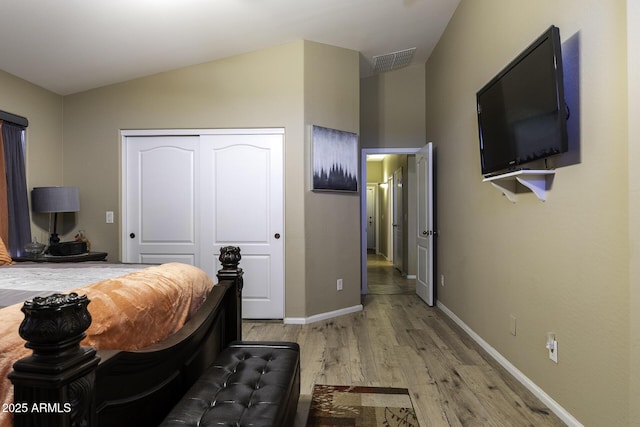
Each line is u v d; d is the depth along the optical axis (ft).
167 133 12.63
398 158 23.84
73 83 12.05
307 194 12.39
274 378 5.24
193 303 6.35
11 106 10.87
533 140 6.58
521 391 7.49
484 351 9.71
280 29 11.35
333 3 10.42
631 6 4.47
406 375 8.31
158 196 12.83
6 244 10.47
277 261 12.58
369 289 17.92
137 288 5.01
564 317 6.28
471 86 10.50
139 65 11.82
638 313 4.50
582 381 5.82
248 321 12.53
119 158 12.73
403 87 16.48
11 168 10.70
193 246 12.80
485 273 9.68
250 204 12.60
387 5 11.03
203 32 10.68
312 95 12.50
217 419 4.18
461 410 6.80
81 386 2.92
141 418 4.51
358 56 13.80
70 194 11.42
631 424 4.62
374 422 6.45
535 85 6.43
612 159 5.12
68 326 2.76
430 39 13.83
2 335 3.23
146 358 4.37
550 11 6.55
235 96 12.46
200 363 6.16
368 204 38.27
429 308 14.32
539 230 7.02
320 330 11.59
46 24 8.95
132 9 9.00
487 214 9.52
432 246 14.35
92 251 12.76
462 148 11.35
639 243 4.46
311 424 6.42
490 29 9.14
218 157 12.64
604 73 5.24
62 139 12.81
